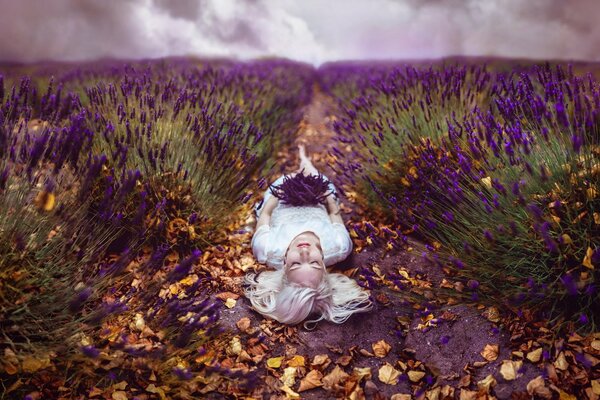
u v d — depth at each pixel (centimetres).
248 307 241
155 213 252
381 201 314
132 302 212
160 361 181
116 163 260
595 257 165
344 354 213
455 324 215
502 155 218
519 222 201
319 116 686
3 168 191
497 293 215
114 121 294
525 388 173
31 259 190
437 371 196
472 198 231
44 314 181
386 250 283
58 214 193
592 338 181
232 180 307
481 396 176
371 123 391
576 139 174
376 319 235
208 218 279
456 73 348
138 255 259
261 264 277
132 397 175
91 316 184
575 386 168
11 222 183
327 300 232
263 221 293
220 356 204
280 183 315
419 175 285
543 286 193
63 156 198
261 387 191
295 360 208
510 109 243
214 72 558
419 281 251
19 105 236
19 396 165
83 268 197
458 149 258
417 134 312
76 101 310
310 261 229
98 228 206
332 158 443
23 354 165
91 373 172
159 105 323
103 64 713
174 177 267
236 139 342
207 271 260
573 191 192
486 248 216
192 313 221
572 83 235
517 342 193
